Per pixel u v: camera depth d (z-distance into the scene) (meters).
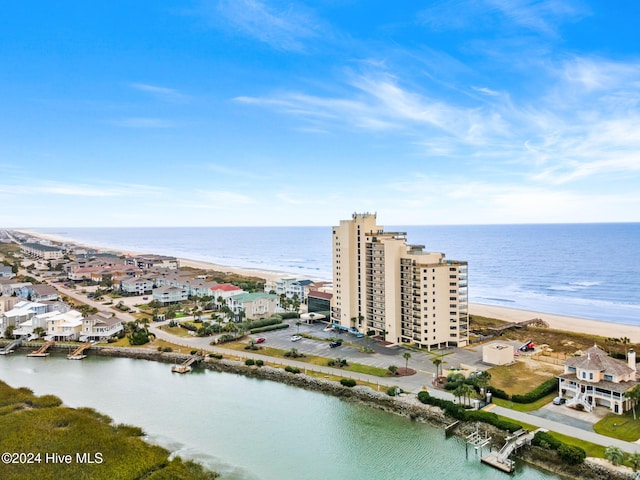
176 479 67.81
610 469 64.94
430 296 130.75
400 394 96.62
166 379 115.12
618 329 169.12
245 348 134.62
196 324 167.12
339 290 159.38
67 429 84.31
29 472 69.50
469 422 83.12
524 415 83.94
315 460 74.88
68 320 153.25
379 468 72.06
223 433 84.88
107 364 128.75
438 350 130.12
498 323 169.75
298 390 105.56
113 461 72.94
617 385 85.75
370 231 151.00
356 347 134.38
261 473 71.06
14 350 144.25
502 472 69.25
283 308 192.00
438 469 71.00
